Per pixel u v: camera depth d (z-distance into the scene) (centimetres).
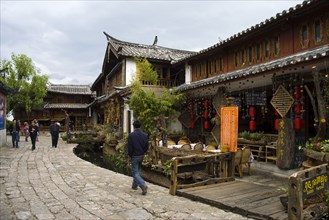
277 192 598
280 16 852
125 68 1677
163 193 640
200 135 1362
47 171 928
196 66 1464
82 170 948
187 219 465
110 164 1416
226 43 1135
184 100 1390
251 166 947
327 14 787
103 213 504
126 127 1622
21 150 1552
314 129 852
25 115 3791
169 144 1140
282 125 785
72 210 523
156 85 1612
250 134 1019
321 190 459
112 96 1820
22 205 555
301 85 767
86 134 2278
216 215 482
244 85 1020
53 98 3984
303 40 864
